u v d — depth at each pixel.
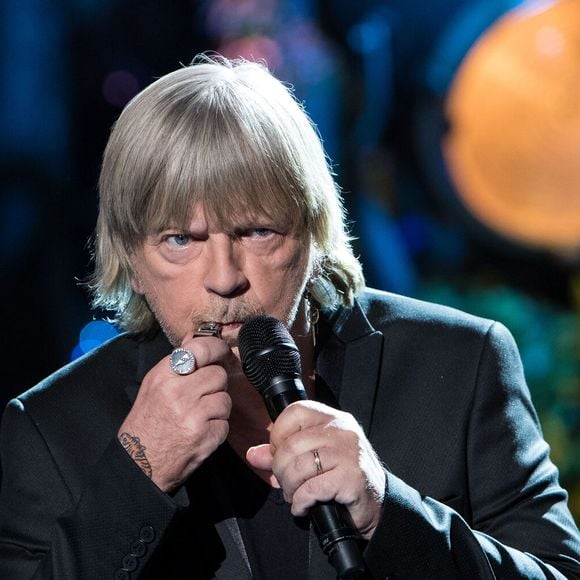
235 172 5.78
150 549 5.86
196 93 5.98
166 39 18.88
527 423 6.73
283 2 17.64
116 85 19.00
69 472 6.45
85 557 5.82
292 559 6.16
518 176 17.06
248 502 6.32
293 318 6.27
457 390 6.61
